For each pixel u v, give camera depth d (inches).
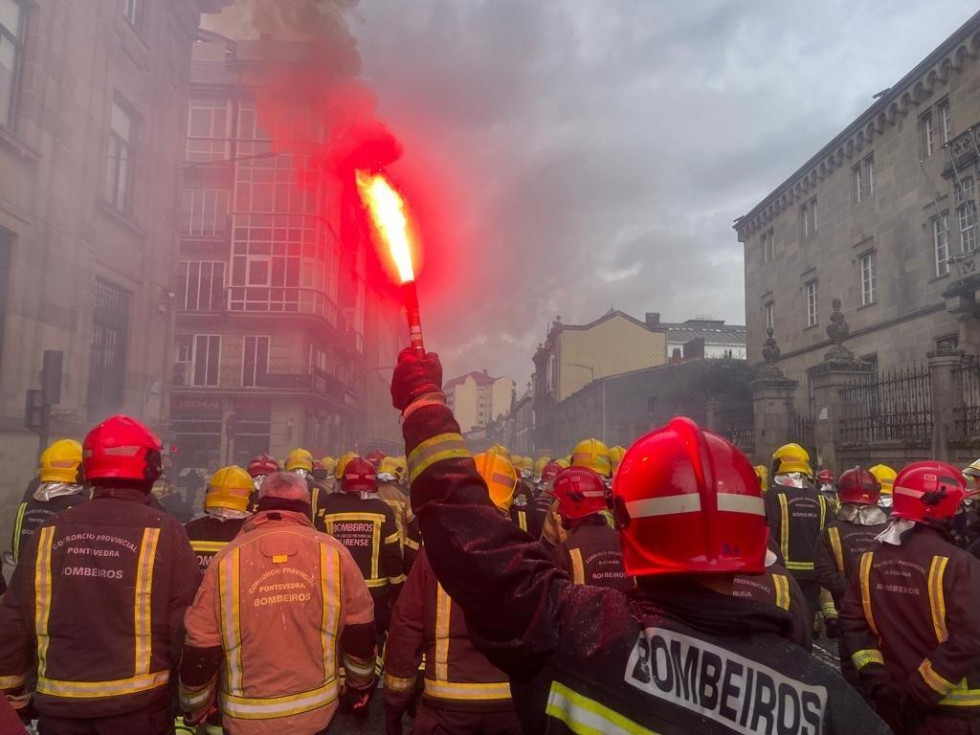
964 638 103.5
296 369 1320.1
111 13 617.6
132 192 686.5
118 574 106.1
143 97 693.9
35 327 501.0
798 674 40.8
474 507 44.0
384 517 199.9
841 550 168.7
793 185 1060.5
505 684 116.0
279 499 118.0
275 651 106.7
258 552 110.2
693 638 41.2
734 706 39.5
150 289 709.9
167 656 109.3
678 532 43.1
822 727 39.3
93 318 613.0
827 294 973.8
